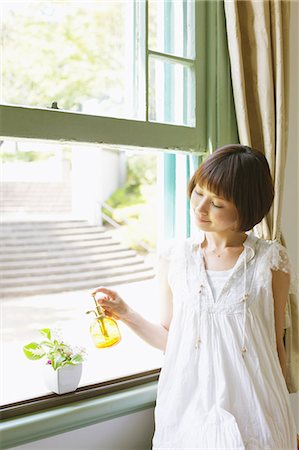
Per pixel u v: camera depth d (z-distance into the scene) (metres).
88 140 1.04
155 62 1.30
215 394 0.95
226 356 0.96
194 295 1.00
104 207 6.48
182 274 1.04
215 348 0.97
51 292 4.60
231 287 0.99
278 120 1.24
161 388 1.02
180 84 1.29
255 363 0.96
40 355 1.06
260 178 0.96
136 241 6.09
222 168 0.94
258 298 0.99
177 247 1.09
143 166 6.80
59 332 1.10
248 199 0.95
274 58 1.24
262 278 1.00
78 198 6.48
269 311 1.00
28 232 5.81
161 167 1.43
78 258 5.43
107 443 1.10
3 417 0.97
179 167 1.37
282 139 1.24
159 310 1.13
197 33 1.24
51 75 2.84
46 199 6.43
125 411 1.11
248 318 0.97
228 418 0.91
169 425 0.97
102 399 1.08
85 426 1.06
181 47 1.28
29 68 2.67
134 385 1.15
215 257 1.04
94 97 2.99
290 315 1.29
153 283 4.71
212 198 0.96
